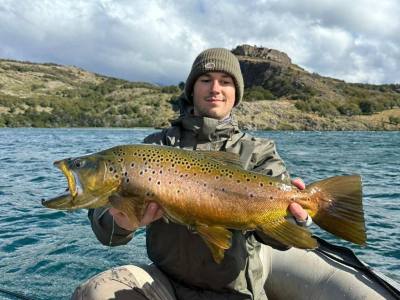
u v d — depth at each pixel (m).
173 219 1.02
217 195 1.00
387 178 5.31
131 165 1.00
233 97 1.29
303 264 1.43
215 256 0.99
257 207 1.00
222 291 1.16
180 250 1.14
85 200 0.99
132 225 1.01
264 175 1.02
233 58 1.28
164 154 1.01
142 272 1.18
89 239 2.53
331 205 0.99
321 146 13.13
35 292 1.83
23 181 4.83
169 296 1.16
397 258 2.23
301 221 0.98
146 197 1.00
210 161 1.02
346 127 35.31
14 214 3.19
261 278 1.24
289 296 1.42
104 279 1.12
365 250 2.36
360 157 8.80
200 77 1.27
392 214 3.15
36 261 2.19
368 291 1.29
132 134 23.84
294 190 1.00
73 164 0.99
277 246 1.14
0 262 2.19
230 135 1.24
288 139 18.77
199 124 1.22
